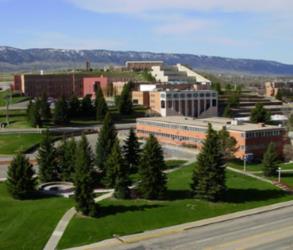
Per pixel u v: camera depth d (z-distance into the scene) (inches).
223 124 6082.7
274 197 4037.9
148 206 3627.0
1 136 6796.3
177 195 3934.5
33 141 6589.6
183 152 5989.2
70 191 4121.6
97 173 4360.2
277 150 5782.5
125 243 2979.8
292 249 2935.5
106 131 4714.6
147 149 3767.2
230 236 3134.8
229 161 5354.3
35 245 2906.0
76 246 2918.3
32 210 3523.6
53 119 7864.2
